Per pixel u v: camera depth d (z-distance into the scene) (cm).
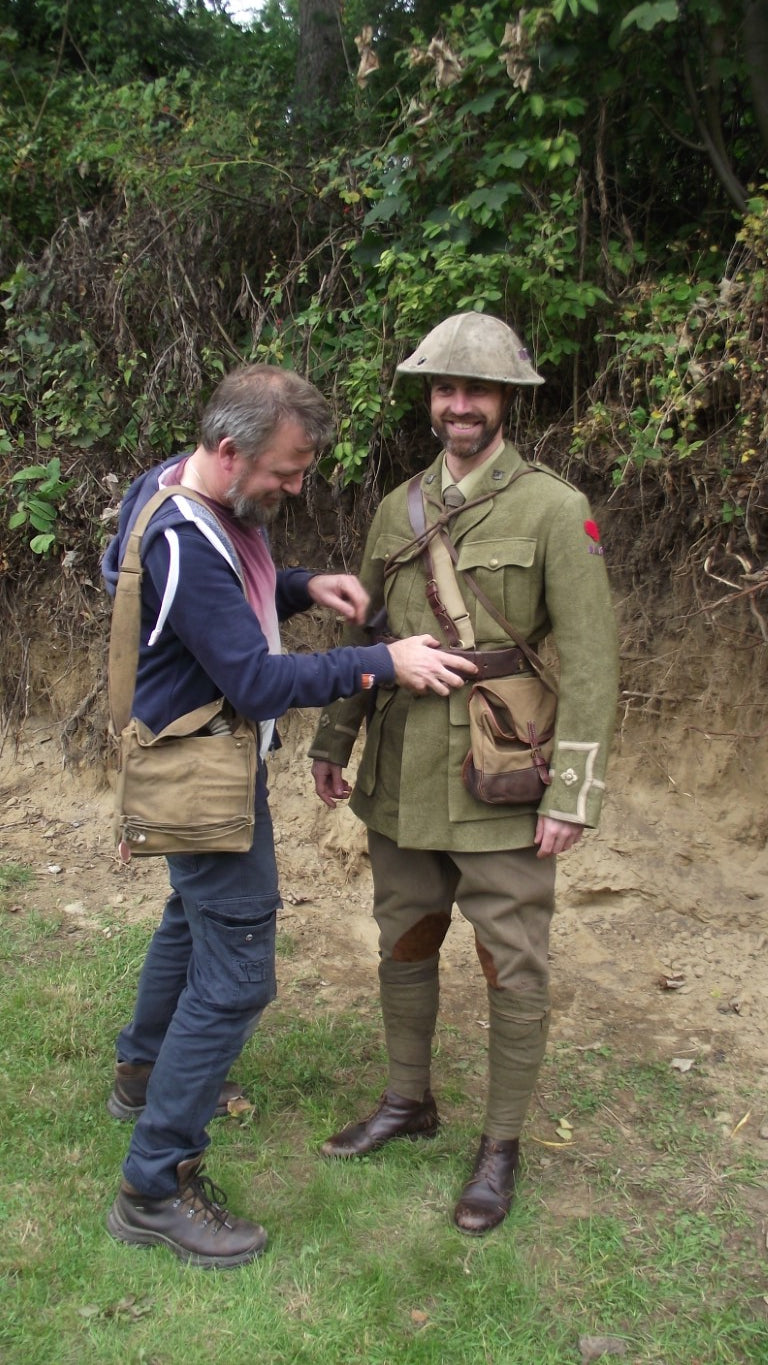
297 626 392
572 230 311
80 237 402
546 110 320
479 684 212
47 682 428
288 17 594
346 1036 289
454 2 364
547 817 210
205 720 197
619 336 306
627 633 347
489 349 203
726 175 335
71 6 504
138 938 336
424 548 220
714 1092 266
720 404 310
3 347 423
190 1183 215
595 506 347
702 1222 223
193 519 191
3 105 445
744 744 335
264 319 379
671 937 329
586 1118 257
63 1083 264
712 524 319
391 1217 224
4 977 313
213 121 398
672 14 286
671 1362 190
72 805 418
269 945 212
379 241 361
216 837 195
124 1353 189
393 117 384
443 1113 259
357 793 242
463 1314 200
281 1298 203
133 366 384
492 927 218
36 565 418
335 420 354
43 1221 219
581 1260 213
